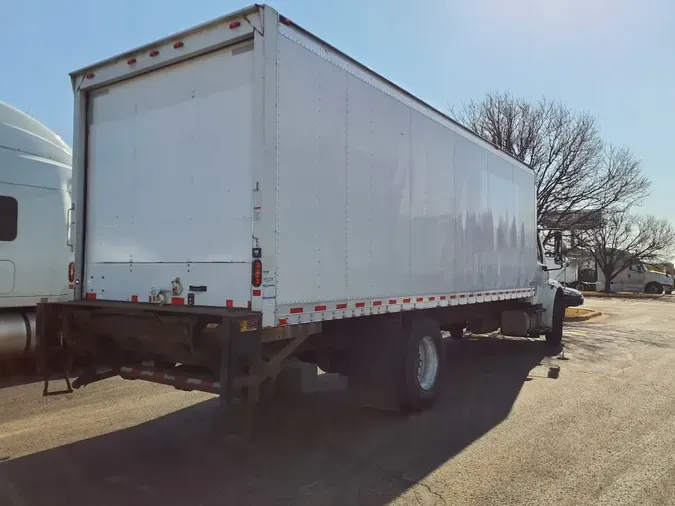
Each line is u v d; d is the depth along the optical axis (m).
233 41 4.70
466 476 4.44
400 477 4.42
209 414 6.30
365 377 6.20
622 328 16.48
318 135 4.98
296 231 4.70
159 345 4.85
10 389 7.55
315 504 3.92
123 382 7.95
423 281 6.69
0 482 4.32
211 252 4.83
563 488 4.20
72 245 5.90
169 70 5.24
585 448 5.12
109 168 5.76
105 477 4.43
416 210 6.57
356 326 6.00
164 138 5.26
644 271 44.81
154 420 6.07
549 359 10.34
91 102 5.96
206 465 4.70
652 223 45.47
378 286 5.80
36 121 9.13
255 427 5.82
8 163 8.33
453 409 6.59
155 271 5.27
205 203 4.89
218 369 4.50
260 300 4.34
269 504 3.92
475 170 8.24
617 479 4.38
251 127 4.58
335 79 5.22
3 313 8.46
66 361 5.68
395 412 6.45
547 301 11.58
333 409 6.57
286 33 4.65
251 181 4.55
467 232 7.93
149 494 4.09
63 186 9.12
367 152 5.68
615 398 7.11
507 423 5.97
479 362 9.97
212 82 4.90
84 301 5.79
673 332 15.27
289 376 5.40
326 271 5.05
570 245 22.44
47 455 4.94
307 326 4.90
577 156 21.33
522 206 10.36
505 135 21.44
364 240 5.60
